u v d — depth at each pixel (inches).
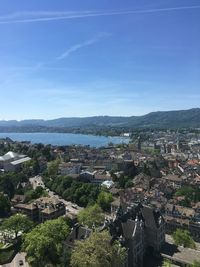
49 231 6294.3
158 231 6520.7
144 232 6451.8
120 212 7150.6
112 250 5128.0
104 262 4926.2
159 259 6250.0
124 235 5940.0
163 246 6747.1
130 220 6176.2
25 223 7485.2
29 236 6358.3
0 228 7628.0
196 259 6033.5
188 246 6914.4
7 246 7199.8
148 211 6796.3
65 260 5674.2
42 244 5979.3
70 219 7819.9
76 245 5610.2
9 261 6545.3
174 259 6087.6
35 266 6028.5
